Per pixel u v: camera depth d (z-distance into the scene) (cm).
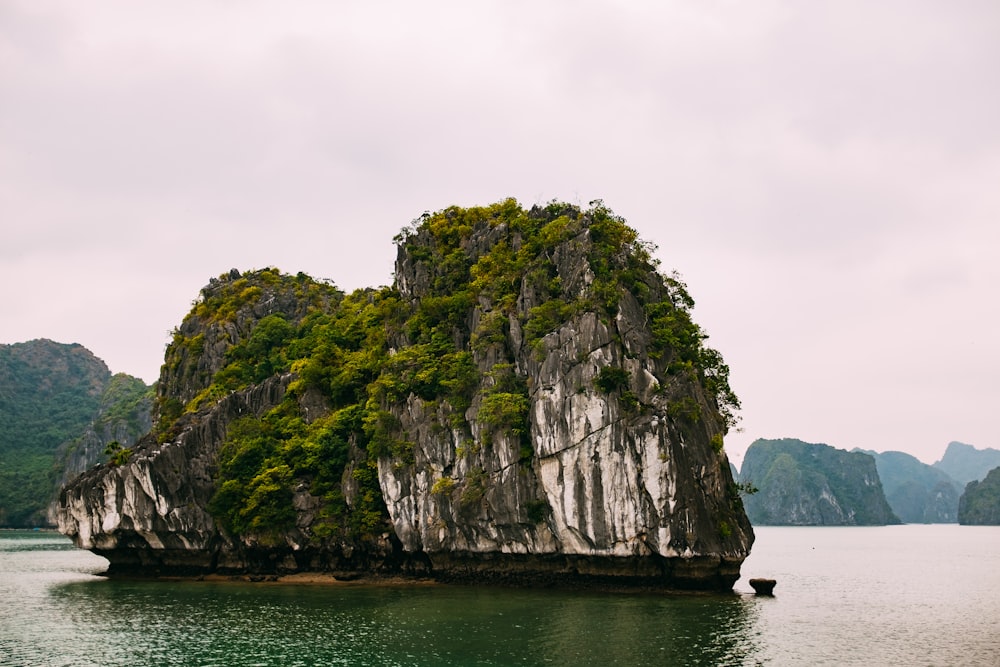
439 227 8400
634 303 6781
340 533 7194
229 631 4753
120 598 6191
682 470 6053
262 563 7544
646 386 6344
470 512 6562
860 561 11588
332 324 9200
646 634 4594
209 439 8012
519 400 6575
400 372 7319
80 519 7950
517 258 7456
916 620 5425
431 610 5378
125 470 7731
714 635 4603
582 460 6216
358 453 7394
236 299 10531
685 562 6031
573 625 4828
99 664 4016
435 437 6881
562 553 6344
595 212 7438
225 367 9731
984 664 4066
